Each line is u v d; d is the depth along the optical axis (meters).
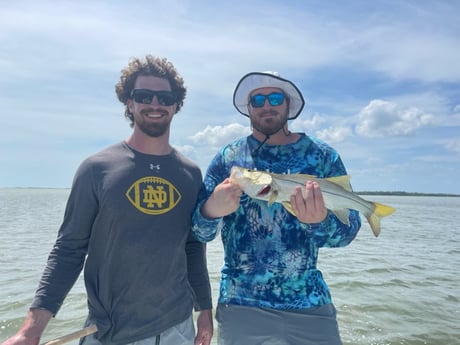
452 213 47.16
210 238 3.25
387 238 19.03
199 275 3.63
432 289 8.95
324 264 11.77
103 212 3.04
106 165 3.12
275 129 3.54
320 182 3.18
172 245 3.16
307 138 3.67
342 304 7.70
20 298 7.57
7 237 16.27
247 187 2.98
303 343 3.22
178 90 3.47
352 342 5.95
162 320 3.11
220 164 3.64
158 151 3.32
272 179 3.05
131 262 3.04
